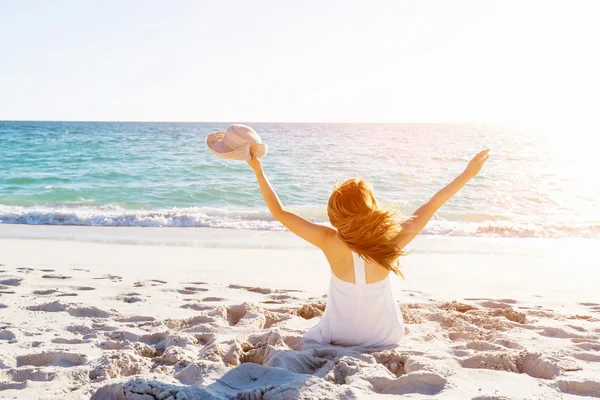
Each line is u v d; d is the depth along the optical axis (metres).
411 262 8.02
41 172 24.67
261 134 66.81
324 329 3.31
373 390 2.57
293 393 2.38
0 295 4.89
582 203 17.02
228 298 4.97
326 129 93.00
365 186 2.97
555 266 7.81
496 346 3.32
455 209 15.88
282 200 18.16
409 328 3.82
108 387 2.43
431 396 2.47
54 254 8.05
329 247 3.13
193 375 2.71
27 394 2.53
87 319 4.08
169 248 9.00
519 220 13.84
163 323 3.92
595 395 2.57
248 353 3.20
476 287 6.14
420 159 31.73
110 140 46.41
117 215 12.89
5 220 12.59
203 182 21.56
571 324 4.11
